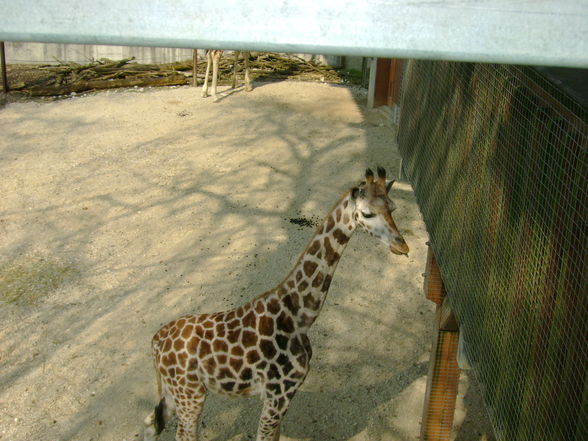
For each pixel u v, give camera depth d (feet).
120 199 29.50
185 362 14.32
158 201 29.40
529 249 7.67
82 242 25.99
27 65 49.14
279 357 14.25
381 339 21.04
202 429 17.51
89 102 42.68
